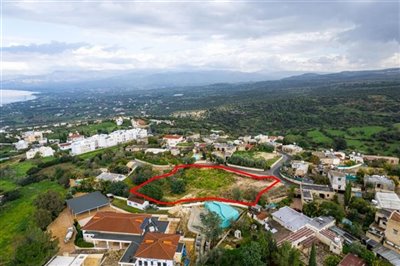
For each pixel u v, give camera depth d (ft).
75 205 269.44
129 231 214.48
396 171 322.96
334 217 230.68
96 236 212.84
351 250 188.34
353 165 372.38
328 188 285.64
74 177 361.51
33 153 555.28
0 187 397.19
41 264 184.85
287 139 564.30
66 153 542.98
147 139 549.13
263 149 463.42
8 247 238.68
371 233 207.10
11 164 516.73
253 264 167.63
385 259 185.47
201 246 206.69
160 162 392.06
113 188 302.25
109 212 246.47
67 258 194.90
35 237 197.06
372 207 234.99
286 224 220.02
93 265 194.08
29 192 358.02
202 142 522.47
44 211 247.91
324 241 204.33
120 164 389.80
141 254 183.01
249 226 225.97
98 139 567.18
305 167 346.13
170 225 238.27
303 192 275.39
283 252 173.37
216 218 213.05
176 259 189.67
